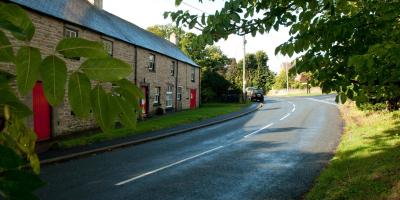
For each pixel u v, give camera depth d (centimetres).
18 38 88
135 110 98
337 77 486
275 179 805
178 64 2877
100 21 1828
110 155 1112
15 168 74
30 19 92
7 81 91
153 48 2350
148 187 752
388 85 483
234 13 429
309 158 1016
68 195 695
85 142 1272
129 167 940
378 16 457
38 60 88
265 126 1834
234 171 888
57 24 1363
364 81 466
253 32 470
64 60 90
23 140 104
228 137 1491
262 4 458
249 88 4903
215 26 443
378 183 624
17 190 73
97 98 93
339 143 1225
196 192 718
